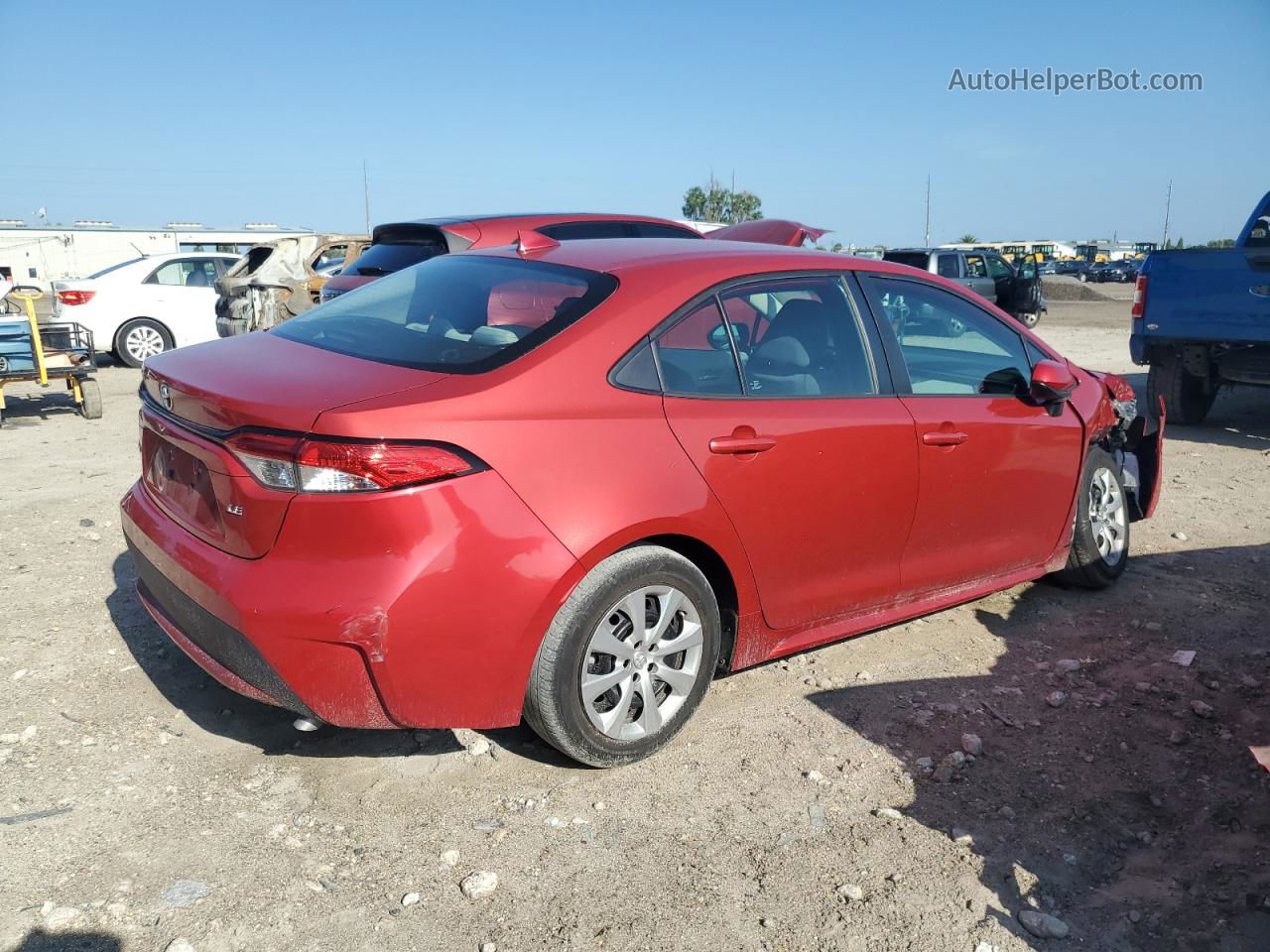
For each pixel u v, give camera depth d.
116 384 12.36
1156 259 8.84
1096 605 4.80
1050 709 3.76
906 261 21.84
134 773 3.16
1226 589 5.01
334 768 3.23
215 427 2.95
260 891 2.63
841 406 3.66
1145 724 3.66
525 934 2.51
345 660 2.74
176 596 3.08
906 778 3.26
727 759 3.34
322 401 2.78
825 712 3.68
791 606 3.61
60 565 5.02
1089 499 4.82
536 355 3.05
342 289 8.61
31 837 2.81
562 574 2.91
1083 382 4.87
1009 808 3.11
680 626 3.33
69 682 3.75
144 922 2.50
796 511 3.49
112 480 6.86
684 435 3.20
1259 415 10.16
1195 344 8.80
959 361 4.22
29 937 2.43
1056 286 34.31
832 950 2.50
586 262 3.54
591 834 2.92
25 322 9.08
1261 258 8.04
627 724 3.23
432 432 2.77
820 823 3.01
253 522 2.80
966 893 2.72
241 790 3.09
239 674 2.89
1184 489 6.95
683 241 3.92
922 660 4.16
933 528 4.01
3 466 7.29
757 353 3.53
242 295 10.70
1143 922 2.64
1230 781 3.29
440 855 2.80
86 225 51.22
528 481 2.88
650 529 3.09
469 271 3.75
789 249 3.94
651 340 3.25
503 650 2.88
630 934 2.52
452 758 3.31
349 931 2.50
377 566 2.72
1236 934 2.59
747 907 2.63
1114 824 3.06
